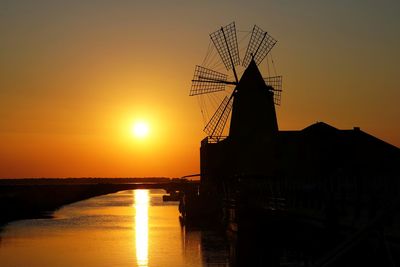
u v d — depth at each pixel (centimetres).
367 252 1784
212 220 6906
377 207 2361
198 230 5947
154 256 4025
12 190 16025
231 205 5472
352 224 2458
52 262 3812
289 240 3578
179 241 4919
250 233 4731
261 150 6525
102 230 5997
